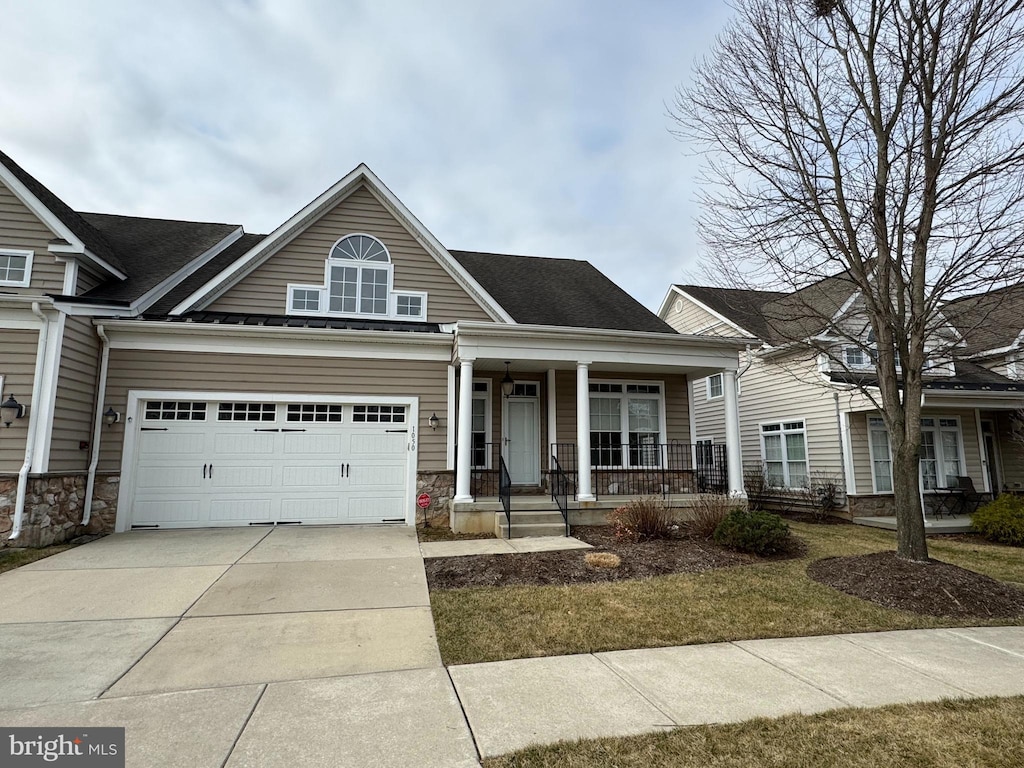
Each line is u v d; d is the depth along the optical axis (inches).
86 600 223.9
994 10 247.4
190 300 424.8
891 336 289.7
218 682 151.8
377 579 259.3
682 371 493.7
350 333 405.7
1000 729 127.4
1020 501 447.5
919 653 180.4
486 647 180.1
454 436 424.5
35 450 321.1
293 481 399.2
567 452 485.7
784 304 346.0
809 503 559.8
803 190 299.4
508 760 112.7
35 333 334.0
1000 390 543.8
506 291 546.3
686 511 411.2
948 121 267.4
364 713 133.8
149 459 380.2
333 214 477.1
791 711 136.9
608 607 223.0
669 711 136.3
